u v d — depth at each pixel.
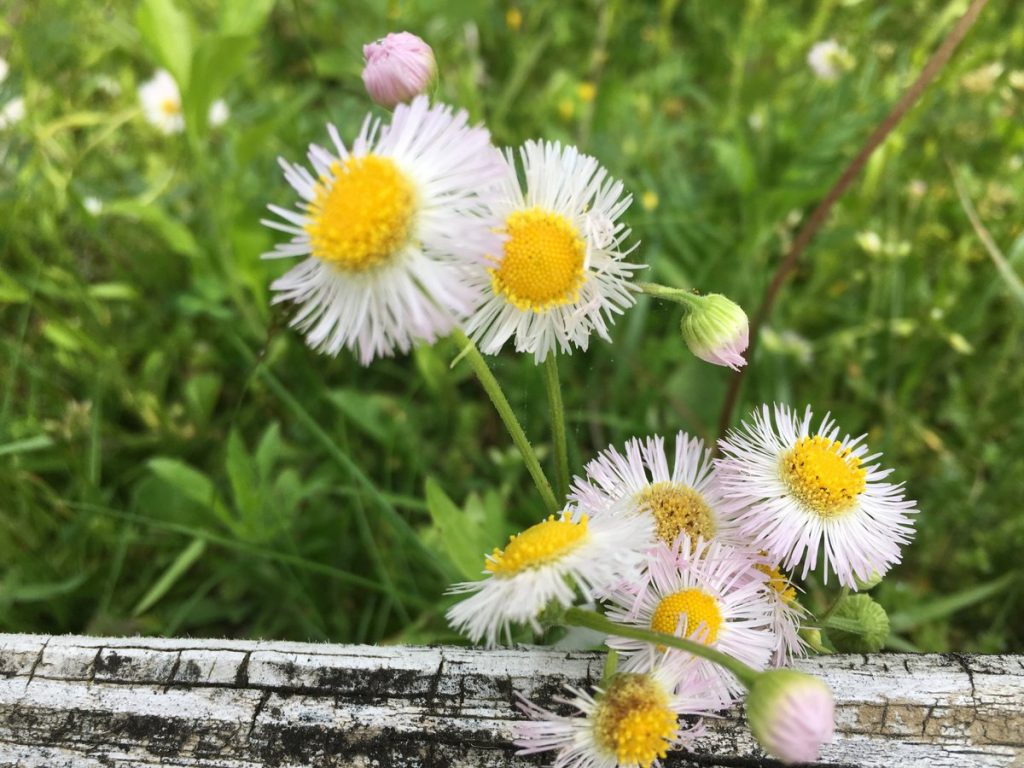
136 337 0.18
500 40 0.23
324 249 0.07
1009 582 0.14
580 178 0.09
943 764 0.08
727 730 0.08
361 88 0.21
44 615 0.15
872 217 0.19
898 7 0.21
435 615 0.14
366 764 0.09
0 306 0.18
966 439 0.16
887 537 0.09
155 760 0.09
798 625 0.09
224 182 0.18
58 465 0.15
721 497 0.09
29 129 0.17
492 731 0.09
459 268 0.07
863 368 0.18
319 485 0.15
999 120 0.18
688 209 0.18
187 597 0.15
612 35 0.23
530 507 0.15
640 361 0.17
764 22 0.22
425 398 0.18
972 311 0.17
